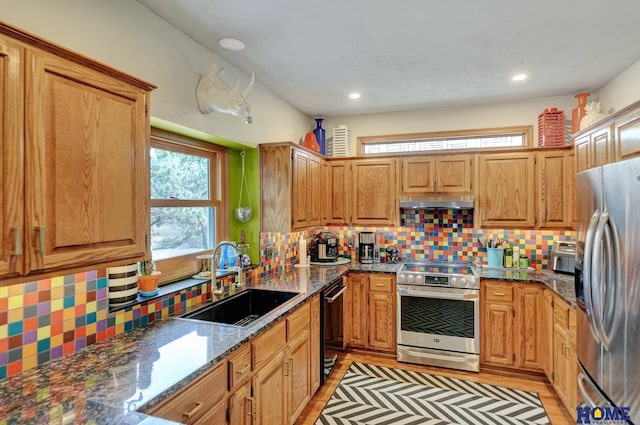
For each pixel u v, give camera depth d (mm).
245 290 2660
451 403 2682
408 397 2771
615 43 2354
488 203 3445
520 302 3092
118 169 1393
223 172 2959
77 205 1232
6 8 1338
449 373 3184
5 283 1035
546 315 2910
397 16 2025
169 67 2102
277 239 3428
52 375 1340
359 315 3598
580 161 2859
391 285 3486
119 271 1795
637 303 1413
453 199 3500
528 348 3078
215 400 1523
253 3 1895
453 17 2035
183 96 2213
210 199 2855
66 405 1132
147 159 1539
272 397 2020
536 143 3531
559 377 2602
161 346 1617
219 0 1868
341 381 3035
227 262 2885
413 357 3369
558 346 2619
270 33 2225
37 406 1126
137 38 1886
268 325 1948
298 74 2900
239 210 3033
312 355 2625
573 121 3264
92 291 1641
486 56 2557
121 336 1738
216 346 1617
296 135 3863
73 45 1567
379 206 3805
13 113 1041
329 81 3057
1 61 1017
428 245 3898
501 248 3564
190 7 1934
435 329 3309
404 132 3977
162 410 1227
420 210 3918
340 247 4195
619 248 1532
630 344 1455
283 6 1922
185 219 2611
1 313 1316
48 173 1139
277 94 3410
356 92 3338
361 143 4148
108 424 1030
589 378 1867
